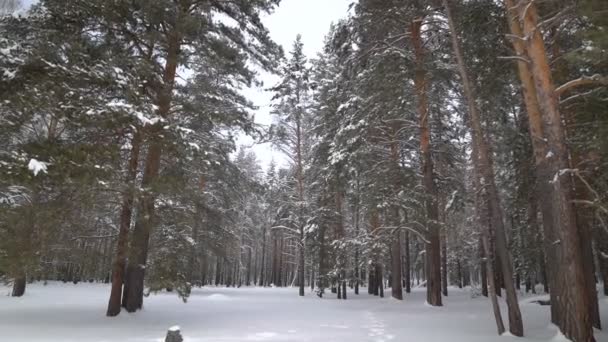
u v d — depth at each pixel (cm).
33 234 959
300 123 2983
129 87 1000
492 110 1500
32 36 1059
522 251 2242
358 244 2155
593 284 1153
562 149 896
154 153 1295
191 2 1414
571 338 833
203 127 1602
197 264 1958
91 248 1153
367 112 1852
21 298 1958
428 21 1642
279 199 3344
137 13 1246
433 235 1809
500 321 1011
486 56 1294
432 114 2053
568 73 1190
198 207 1399
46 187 922
